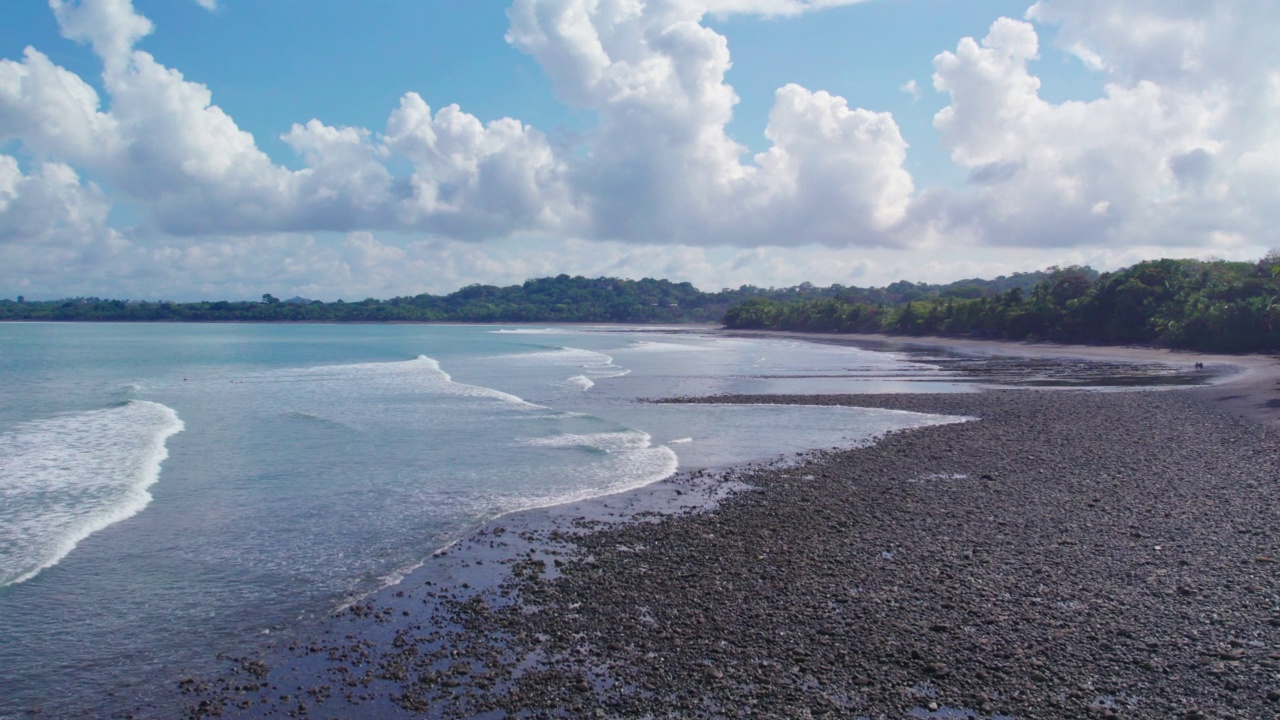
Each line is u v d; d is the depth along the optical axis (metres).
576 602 11.30
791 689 8.51
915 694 8.32
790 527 14.91
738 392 40.59
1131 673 8.66
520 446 24.11
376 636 10.35
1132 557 12.56
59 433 26.48
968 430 26.55
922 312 125.00
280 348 91.88
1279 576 11.49
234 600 11.70
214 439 25.42
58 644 10.27
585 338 126.62
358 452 23.14
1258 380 42.62
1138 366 57.38
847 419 30.03
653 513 16.17
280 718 8.39
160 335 138.25
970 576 11.87
